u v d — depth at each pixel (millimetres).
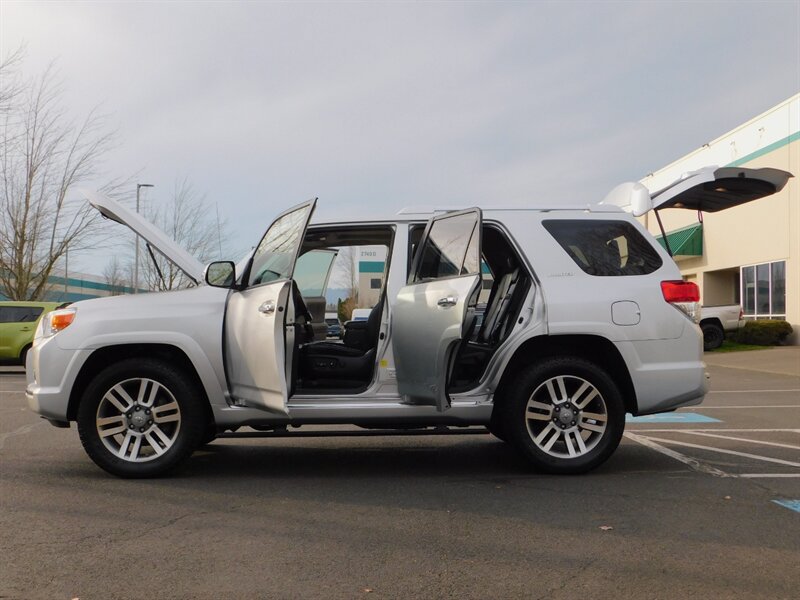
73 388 5574
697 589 3420
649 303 5645
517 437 5598
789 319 21641
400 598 3328
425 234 5617
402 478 5664
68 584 3479
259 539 4133
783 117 21656
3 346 16391
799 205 21031
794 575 3584
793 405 10445
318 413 5469
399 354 5492
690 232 27172
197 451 6824
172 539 4133
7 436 7590
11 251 24734
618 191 6473
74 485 5387
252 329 5316
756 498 4988
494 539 4129
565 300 5574
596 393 5602
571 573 3617
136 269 25281
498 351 5586
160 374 5508
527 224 5801
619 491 5188
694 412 9664
